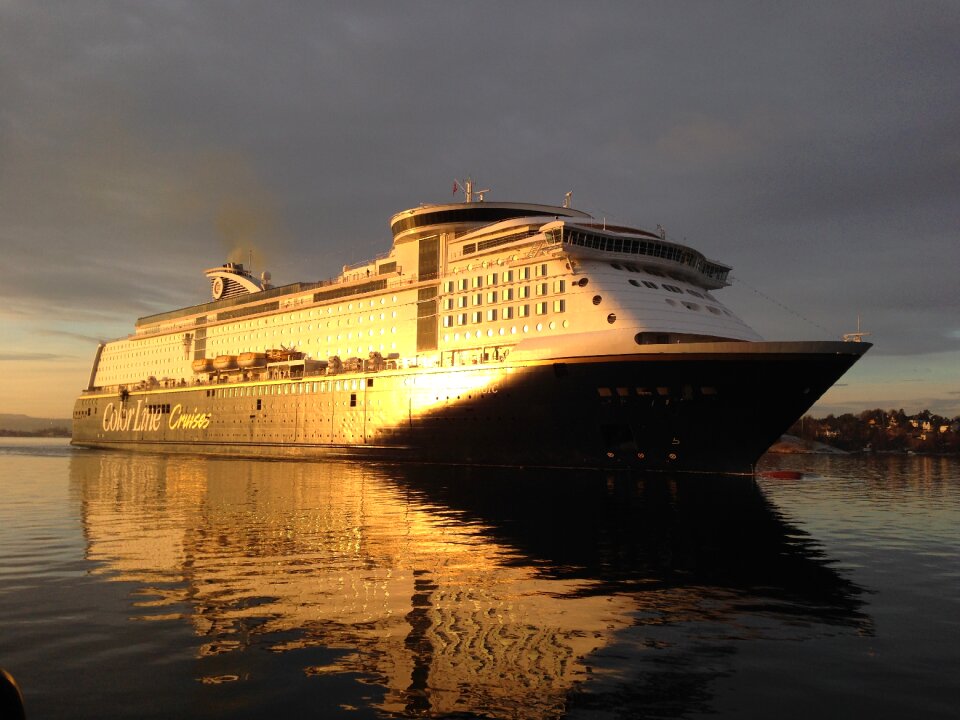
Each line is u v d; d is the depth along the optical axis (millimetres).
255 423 66750
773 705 8742
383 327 58344
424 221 54938
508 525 22688
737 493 32844
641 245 46156
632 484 36156
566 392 42594
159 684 9320
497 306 49188
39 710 8500
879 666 10039
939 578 15484
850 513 27312
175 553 17906
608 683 9430
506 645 10891
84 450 94562
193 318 82875
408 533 21109
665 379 39062
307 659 10250
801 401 37188
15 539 20016
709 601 13461
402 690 9188
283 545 19047
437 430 50125
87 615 12344
